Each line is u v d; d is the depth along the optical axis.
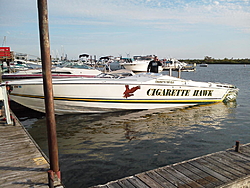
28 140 5.16
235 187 3.76
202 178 3.83
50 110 3.40
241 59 141.62
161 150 6.06
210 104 12.21
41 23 3.12
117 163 5.31
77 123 8.45
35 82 8.75
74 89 8.75
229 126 8.28
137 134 7.31
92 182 4.52
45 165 3.94
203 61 145.62
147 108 10.27
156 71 12.84
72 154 5.80
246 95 16.08
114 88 9.21
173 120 8.95
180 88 10.63
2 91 6.37
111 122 8.59
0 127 6.16
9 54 18.75
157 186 3.58
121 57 49.91
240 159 4.59
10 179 3.47
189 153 5.88
